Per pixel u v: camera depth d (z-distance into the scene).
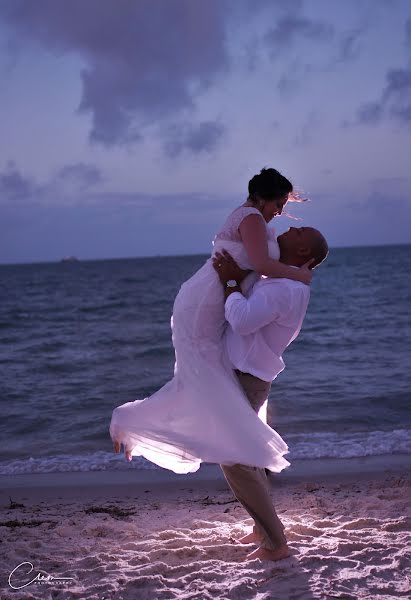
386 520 3.72
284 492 5.30
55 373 14.58
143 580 2.87
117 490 5.82
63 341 20.78
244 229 3.05
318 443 7.48
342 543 3.18
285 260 3.15
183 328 3.12
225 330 3.15
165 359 16.39
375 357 15.34
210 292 3.09
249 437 3.00
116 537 3.87
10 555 3.44
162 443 3.14
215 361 3.08
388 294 38.47
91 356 17.19
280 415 9.38
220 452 3.01
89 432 8.91
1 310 34.91
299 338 19.67
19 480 6.41
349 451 6.98
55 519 4.61
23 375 14.38
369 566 2.90
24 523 4.49
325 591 2.67
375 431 8.20
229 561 3.15
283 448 3.07
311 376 12.90
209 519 4.29
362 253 155.88
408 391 10.88
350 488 5.38
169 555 3.27
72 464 7.00
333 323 24.02
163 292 48.72
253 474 3.09
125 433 3.22
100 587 2.83
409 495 4.84
